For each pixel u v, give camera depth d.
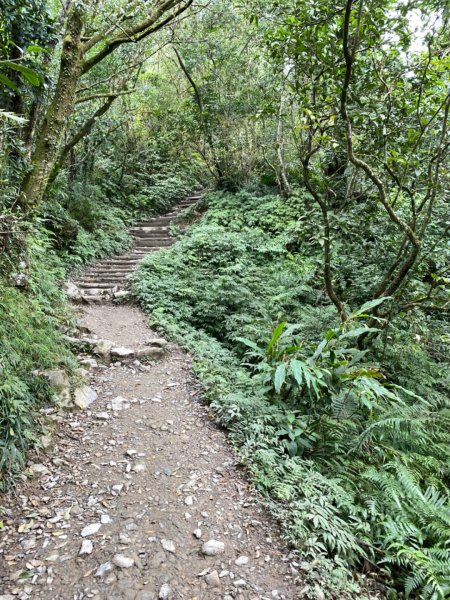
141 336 5.63
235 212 10.79
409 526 2.67
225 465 3.07
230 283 6.66
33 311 4.25
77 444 3.22
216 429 3.55
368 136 4.50
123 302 7.02
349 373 3.34
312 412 3.57
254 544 2.39
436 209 5.68
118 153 13.40
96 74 9.96
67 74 5.47
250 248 9.02
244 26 10.69
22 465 2.78
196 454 3.18
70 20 5.47
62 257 7.97
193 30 10.95
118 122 11.48
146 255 9.06
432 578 2.27
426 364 5.33
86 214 9.74
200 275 7.61
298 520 2.45
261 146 11.22
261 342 5.37
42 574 2.08
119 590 2.01
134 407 3.86
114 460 3.05
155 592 2.02
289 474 2.85
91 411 3.71
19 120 1.62
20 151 4.89
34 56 1.95
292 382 3.36
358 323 4.76
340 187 6.91
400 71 4.29
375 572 2.48
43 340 4.04
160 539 2.36
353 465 3.21
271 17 4.89
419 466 3.46
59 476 2.83
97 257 9.06
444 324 6.02
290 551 2.35
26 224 4.32
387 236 5.43
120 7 6.66
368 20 3.67
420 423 3.50
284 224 9.59
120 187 13.14
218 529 2.47
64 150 8.50
